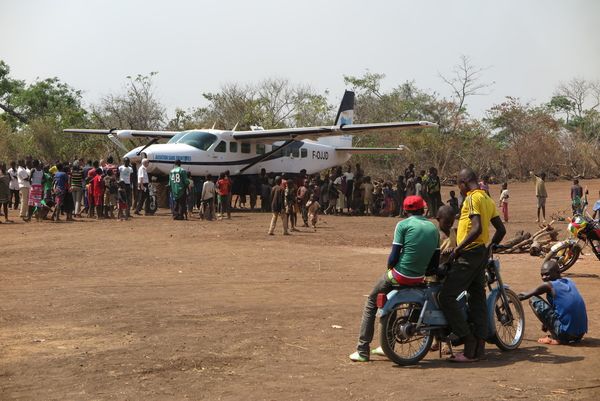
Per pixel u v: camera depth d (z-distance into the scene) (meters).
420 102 58.62
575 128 64.12
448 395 5.77
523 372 6.55
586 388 6.00
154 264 13.41
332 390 5.90
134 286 11.05
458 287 6.87
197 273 12.42
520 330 7.54
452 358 6.95
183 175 22.58
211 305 9.58
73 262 13.56
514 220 24.72
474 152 53.25
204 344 7.43
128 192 22.56
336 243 17.11
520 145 54.69
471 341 6.94
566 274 12.71
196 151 26.33
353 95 34.81
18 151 46.94
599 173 55.38
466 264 6.88
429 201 25.03
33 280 11.56
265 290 10.80
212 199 22.83
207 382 6.10
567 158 55.47
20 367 6.50
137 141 42.34
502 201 24.08
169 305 9.55
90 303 9.62
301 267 13.21
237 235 18.41
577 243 12.71
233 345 7.41
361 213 27.16
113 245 16.05
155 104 49.91
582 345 7.67
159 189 27.36
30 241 16.61
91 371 6.39
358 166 27.23
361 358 6.89
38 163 21.42
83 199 24.23
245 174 28.61
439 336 7.03
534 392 5.88
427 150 51.03
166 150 25.59
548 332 8.23
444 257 7.22
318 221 23.56
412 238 6.81
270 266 13.30
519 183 51.88
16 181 26.11
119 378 6.19
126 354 6.99
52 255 14.43
